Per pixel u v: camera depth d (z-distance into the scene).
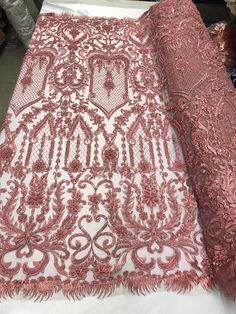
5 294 0.73
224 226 0.74
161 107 1.14
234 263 0.69
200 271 0.79
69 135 1.03
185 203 0.90
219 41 1.45
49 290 0.74
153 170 0.97
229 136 0.86
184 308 0.74
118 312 0.73
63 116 1.08
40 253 0.79
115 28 1.42
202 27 1.23
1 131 1.02
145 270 0.78
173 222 0.86
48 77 1.19
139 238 0.83
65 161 0.97
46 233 0.82
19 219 0.84
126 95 1.17
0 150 0.97
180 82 1.08
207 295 0.76
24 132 1.02
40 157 0.97
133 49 1.35
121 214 0.87
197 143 0.90
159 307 0.74
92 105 1.12
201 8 1.85
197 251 0.81
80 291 0.74
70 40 1.34
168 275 0.78
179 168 0.97
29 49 1.28
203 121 0.93
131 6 1.60
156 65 1.27
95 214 0.86
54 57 1.26
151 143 1.04
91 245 0.81
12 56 2.18
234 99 0.97
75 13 1.52
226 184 0.78
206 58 1.10
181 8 1.28
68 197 0.89
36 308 0.72
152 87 1.21
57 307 0.72
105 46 1.34
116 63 1.28
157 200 0.90
